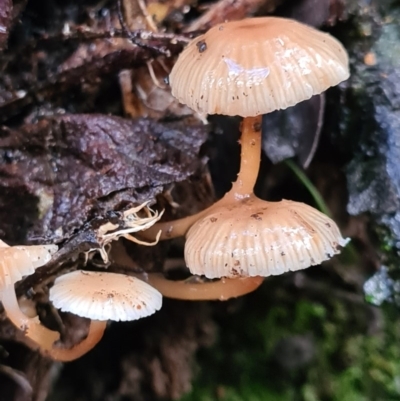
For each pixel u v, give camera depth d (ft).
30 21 0.29
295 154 0.31
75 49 0.29
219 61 0.22
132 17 0.30
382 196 0.30
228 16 0.30
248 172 0.26
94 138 0.27
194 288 0.28
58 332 0.28
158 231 0.28
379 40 0.31
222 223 0.24
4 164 0.27
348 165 0.32
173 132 0.28
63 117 0.27
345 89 0.31
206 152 0.30
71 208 0.26
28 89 0.28
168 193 0.29
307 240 0.23
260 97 0.22
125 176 0.27
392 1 0.32
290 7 0.31
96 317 0.23
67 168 0.27
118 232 0.26
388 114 0.30
